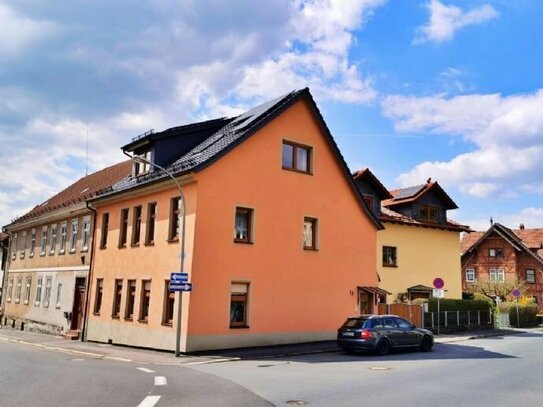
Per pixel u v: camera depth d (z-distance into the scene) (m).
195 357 17.22
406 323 19.75
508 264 56.19
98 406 8.79
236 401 9.29
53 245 32.91
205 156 20.48
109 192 25.42
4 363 15.49
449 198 34.78
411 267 32.28
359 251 24.97
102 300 24.84
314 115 23.78
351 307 24.09
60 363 15.67
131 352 19.03
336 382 11.73
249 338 19.98
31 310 34.19
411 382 11.85
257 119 21.97
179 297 17.50
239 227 20.61
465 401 9.68
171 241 20.33
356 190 25.06
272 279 21.12
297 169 22.91
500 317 34.69
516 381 12.28
